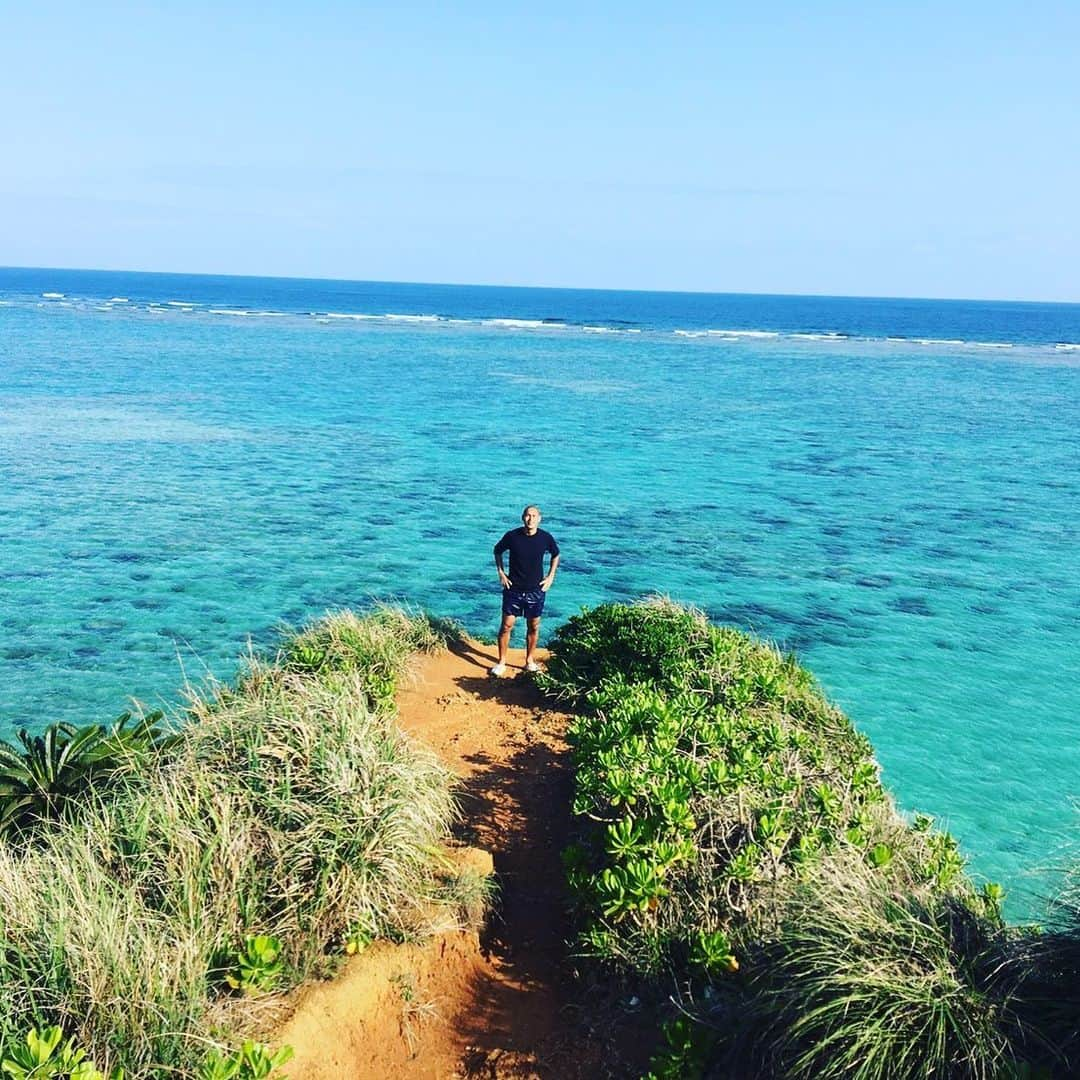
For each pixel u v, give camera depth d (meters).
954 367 79.88
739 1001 4.98
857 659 16.30
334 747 6.49
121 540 21.84
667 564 21.83
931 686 15.16
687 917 5.70
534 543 10.95
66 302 136.75
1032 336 137.25
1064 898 5.09
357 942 5.51
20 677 14.12
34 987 4.38
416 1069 5.10
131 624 16.56
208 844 5.62
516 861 6.97
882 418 47.59
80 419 37.81
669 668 9.55
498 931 6.22
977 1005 4.36
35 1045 3.95
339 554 21.53
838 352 94.00
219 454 32.47
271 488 27.81
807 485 31.45
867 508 28.31
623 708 8.03
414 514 25.59
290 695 7.56
